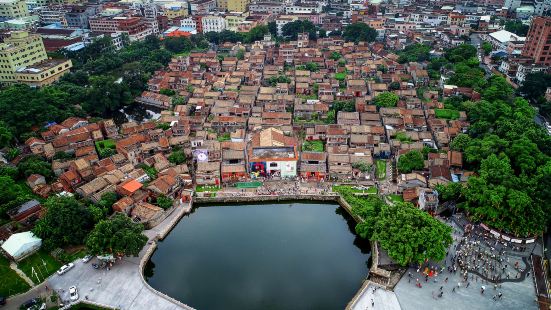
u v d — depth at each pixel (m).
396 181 144.38
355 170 146.75
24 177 144.38
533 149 136.25
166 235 124.88
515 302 96.75
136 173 140.88
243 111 190.38
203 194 140.00
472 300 97.44
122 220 110.25
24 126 174.38
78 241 113.25
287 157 146.38
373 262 111.12
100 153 160.75
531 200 113.19
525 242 114.25
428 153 151.25
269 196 139.88
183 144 163.88
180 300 102.88
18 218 120.19
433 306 96.06
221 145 160.12
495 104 176.88
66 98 199.25
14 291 100.00
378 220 113.38
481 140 150.38
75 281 103.31
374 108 189.62
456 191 127.25
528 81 197.38
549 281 102.38
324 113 193.38
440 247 103.44
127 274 105.88
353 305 96.94
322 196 140.00
